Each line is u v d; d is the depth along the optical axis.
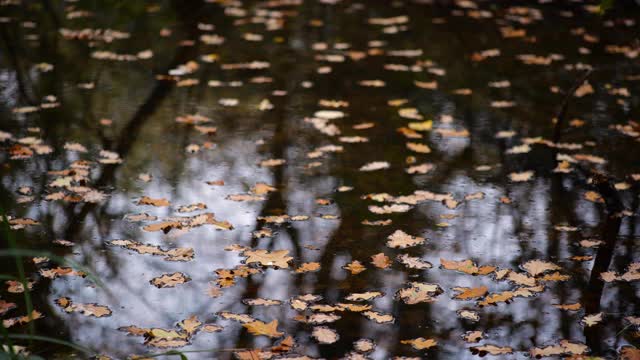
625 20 10.56
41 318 3.89
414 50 8.99
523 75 8.23
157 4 10.88
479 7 11.14
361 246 4.73
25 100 7.16
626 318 4.02
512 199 5.43
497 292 4.26
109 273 4.35
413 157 6.11
